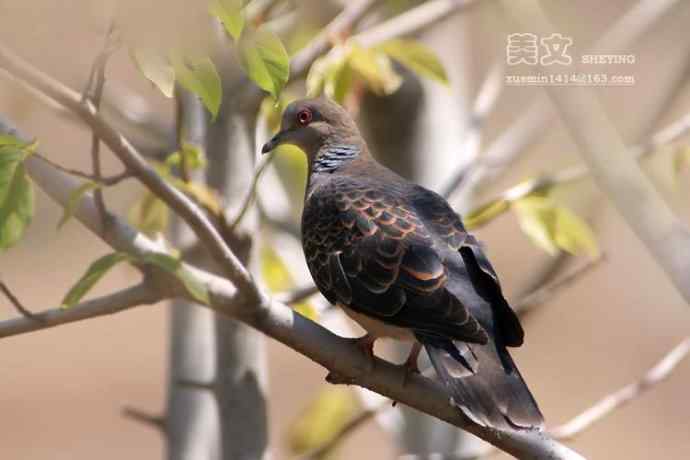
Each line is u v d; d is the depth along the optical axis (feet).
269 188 41.09
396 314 28.40
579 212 38.24
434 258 29.04
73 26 24.48
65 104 22.97
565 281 33.94
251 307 26.58
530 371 87.40
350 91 36.22
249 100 33.55
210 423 36.94
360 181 32.78
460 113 44.32
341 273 29.84
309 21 39.17
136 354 95.45
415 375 28.35
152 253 24.82
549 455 26.99
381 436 81.05
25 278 98.48
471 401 26.63
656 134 38.83
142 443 83.61
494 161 40.98
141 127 37.35
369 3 35.17
